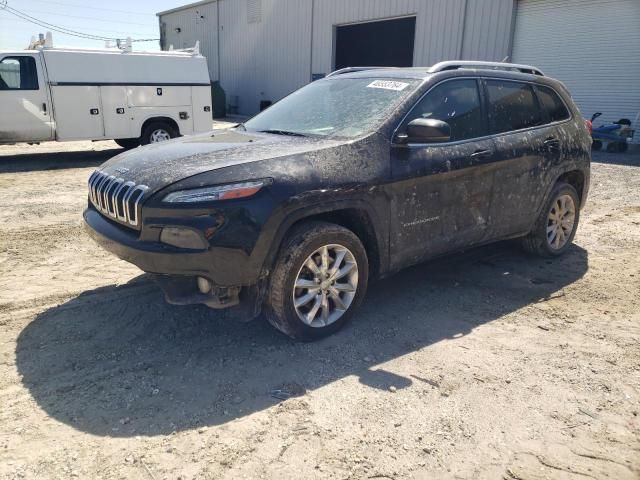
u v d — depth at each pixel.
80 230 6.28
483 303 4.39
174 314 3.99
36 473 2.37
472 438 2.70
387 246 3.85
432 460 2.53
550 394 3.10
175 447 2.57
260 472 2.42
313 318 3.59
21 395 2.95
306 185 3.33
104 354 3.42
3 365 3.25
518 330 3.91
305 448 2.59
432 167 3.95
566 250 5.75
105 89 12.00
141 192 3.22
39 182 9.55
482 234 4.54
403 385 3.15
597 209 7.71
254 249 3.18
